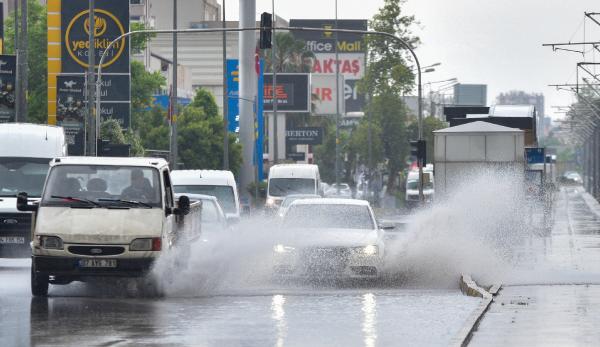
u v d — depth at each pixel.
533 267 55.09
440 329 31.22
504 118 103.56
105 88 110.12
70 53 110.12
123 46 110.25
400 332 30.58
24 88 72.19
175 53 117.50
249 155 163.00
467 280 44.56
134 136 129.50
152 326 31.69
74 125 90.00
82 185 41.31
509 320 32.69
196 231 47.06
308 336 29.75
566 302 37.84
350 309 36.41
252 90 164.00
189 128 158.25
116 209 40.56
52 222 40.06
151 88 166.62
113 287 43.81
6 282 46.81
